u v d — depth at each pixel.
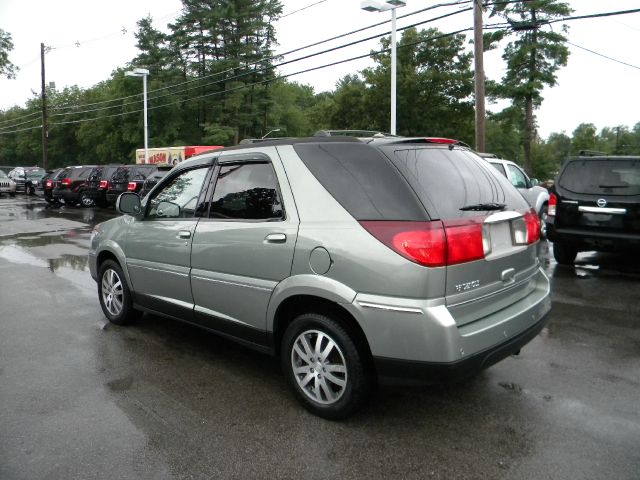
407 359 2.97
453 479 2.77
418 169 3.21
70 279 7.77
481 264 3.16
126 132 50.25
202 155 4.41
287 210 3.52
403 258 2.93
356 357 3.21
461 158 3.62
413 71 42.62
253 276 3.71
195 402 3.66
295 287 3.39
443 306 2.94
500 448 3.06
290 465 2.89
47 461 2.92
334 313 3.33
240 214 3.89
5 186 30.28
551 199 8.15
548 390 3.85
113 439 3.16
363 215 3.15
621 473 2.80
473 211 3.22
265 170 3.77
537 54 35.72
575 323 5.49
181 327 5.38
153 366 4.32
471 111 42.78
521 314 3.38
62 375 4.12
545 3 33.81
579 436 3.19
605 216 7.61
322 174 3.43
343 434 3.22
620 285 7.22
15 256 9.90
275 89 58.34
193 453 3.01
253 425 3.34
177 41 49.25
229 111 48.41
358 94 44.81
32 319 5.66
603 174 7.71
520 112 37.34
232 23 49.16
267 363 4.39
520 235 3.59
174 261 4.42
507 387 3.90
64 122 63.94
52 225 15.38
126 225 5.11
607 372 4.19
